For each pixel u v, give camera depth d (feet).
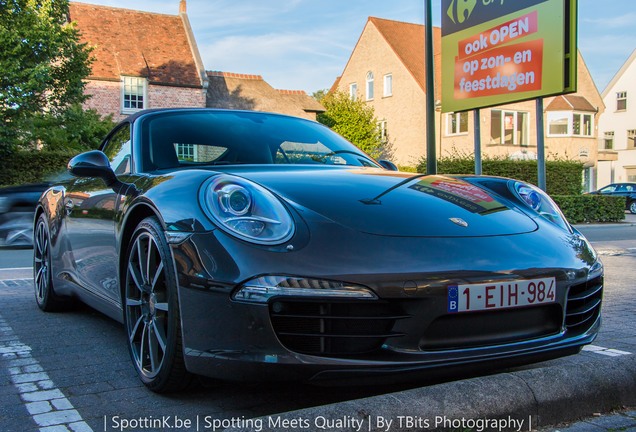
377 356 6.77
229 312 6.68
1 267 22.66
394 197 8.43
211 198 7.46
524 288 7.33
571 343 7.79
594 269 8.32
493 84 31.99
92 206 10.84
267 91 105.40
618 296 17.20
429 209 8.21
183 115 11.47
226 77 104.53
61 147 65.77
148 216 8.73
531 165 79.66
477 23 32.96
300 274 6.60
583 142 110.73
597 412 7.65
